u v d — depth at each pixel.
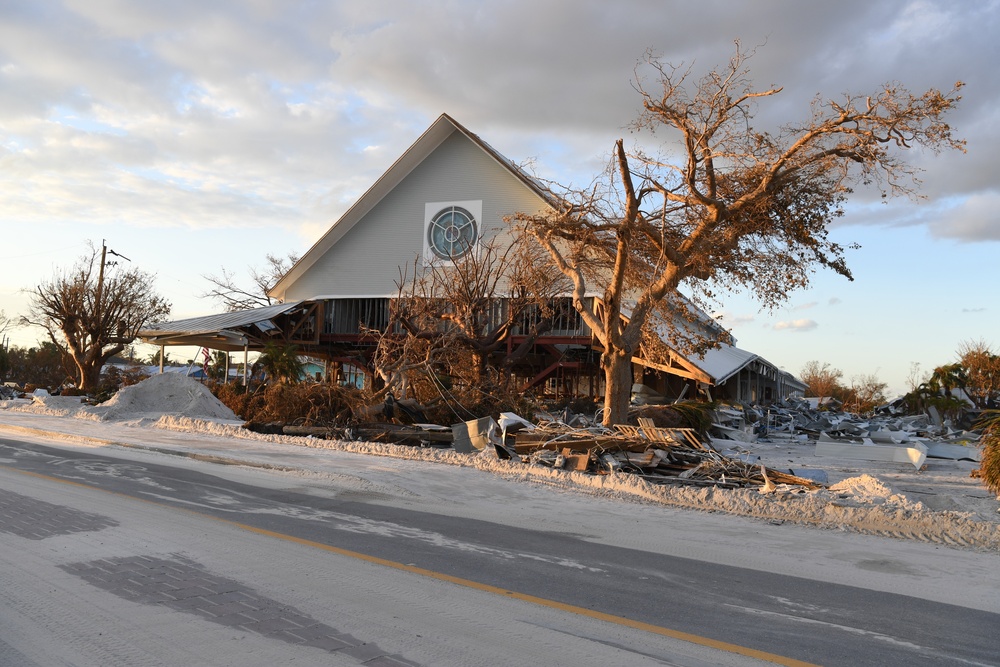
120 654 4.68
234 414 26.08
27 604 5.59
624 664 4.73
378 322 36.44
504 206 34.34
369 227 36.56
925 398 41.66
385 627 5.29
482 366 26.20
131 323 44.25
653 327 22.30
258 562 6.99
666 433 15.40
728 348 37.88
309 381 23.30
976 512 10.44
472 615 5.63
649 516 10.16
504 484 12.69
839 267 18.23
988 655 5.11
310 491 11.50
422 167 35.75
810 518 10.00
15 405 32.00
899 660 4.96
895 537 9.06
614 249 19.81
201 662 4.57
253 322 32.31
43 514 8.91
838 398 77.06
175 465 14.13
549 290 26.84
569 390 36.91
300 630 5.18
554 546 8.12
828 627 5.61
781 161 17.25
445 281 28.72
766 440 28.95
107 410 25.41
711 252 18.33
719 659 4.88
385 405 20.47
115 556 7.02
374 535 8.39
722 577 7.00
